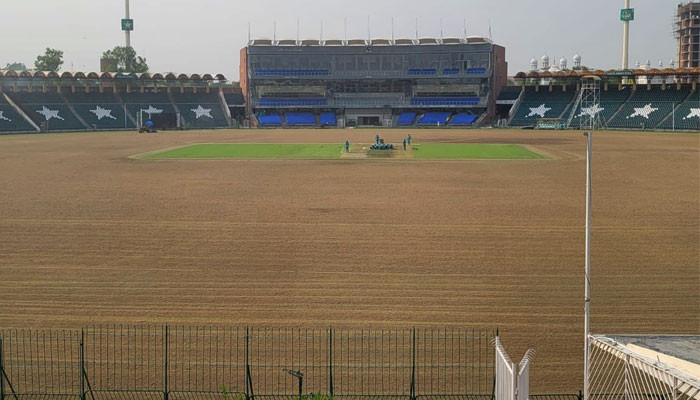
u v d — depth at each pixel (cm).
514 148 10394
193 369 2223
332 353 2334
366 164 8006
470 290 2986
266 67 18500
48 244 3797
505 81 19425
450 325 2580
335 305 2792
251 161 8375
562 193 5628
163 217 4553
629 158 8606
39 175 6869
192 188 5919
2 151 9838
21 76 15675
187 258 3506
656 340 1902
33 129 15038
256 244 3797
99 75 16538
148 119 16725
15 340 2434
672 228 4209
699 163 7950
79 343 2408
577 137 12950
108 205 5022
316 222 4388
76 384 2125
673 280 3128
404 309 2748
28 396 2048
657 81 17012
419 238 3934
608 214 4669
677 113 14875
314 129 17112
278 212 4741
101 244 3800
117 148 10494
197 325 2573
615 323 2595
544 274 3222
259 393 2081
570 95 17188
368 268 3319
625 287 3027
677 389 1670
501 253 3603
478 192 5691
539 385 2109
